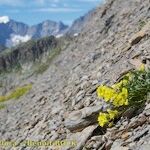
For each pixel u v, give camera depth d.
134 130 10.91
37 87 37.28
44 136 16.31
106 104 13.24
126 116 12.02
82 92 18.12
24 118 23.38
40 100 26.05
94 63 25.50
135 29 24.80
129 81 12.41
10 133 21.33
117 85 12.46
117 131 11.58
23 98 37.41
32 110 24.11
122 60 19.39
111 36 28.66
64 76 29.95
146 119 10.94
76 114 14.22
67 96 19.91
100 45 28.70
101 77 19.12
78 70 27.12
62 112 17.88
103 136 12.04
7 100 48.94
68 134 14.82
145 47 17.66
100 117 12.34
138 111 11.77
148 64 15.16
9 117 28.81
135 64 16.47
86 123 13.65
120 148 10.27
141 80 12.16
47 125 17.42
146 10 27.45
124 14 33.66
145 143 9.62
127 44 21.59
